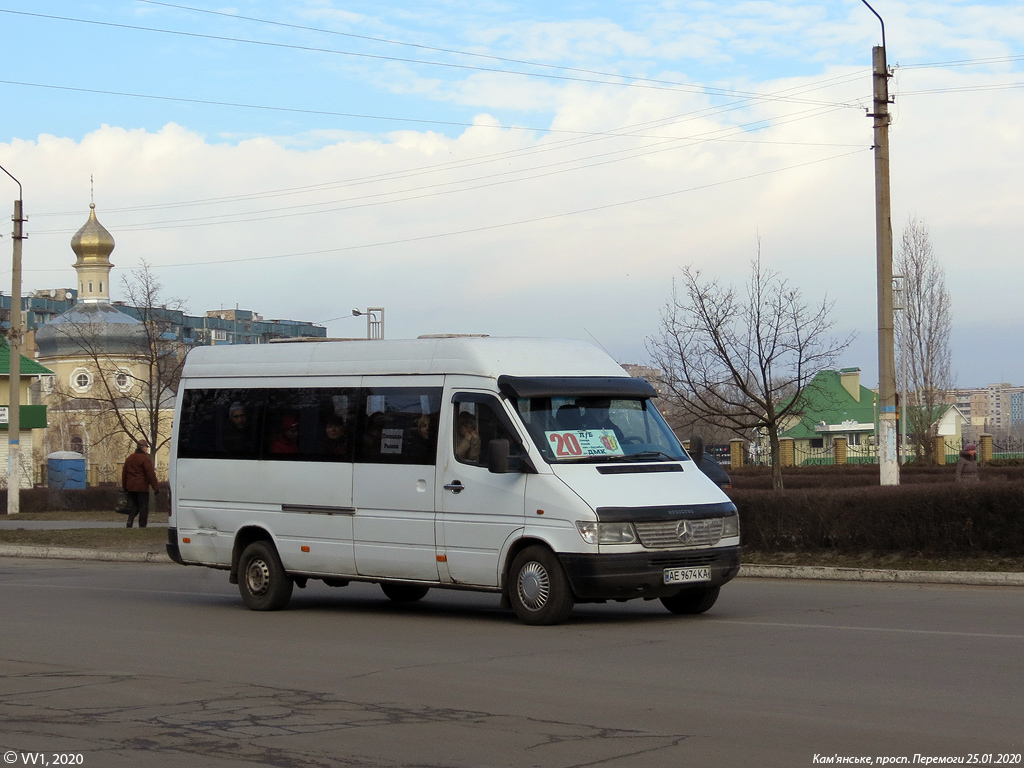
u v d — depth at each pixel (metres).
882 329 20.69
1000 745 6.77
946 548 17.08
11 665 10.11
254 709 8.06
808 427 46.09
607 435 12.74
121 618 13.70
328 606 15.08
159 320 49.69
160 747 6.98
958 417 93.50
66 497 42.75
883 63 21.00
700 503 12.28
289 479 14.37
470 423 12.85
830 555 17.98
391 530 13.37
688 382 27.58
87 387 74.31
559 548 11.88
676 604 13.09
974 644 10.46
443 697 8.44
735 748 6.78
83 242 78.94
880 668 9.30
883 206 20.89
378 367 13.80
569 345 13.59
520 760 6.57
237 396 15.13
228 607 14.95
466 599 15.98
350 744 7.00
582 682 8.94
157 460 67.62
